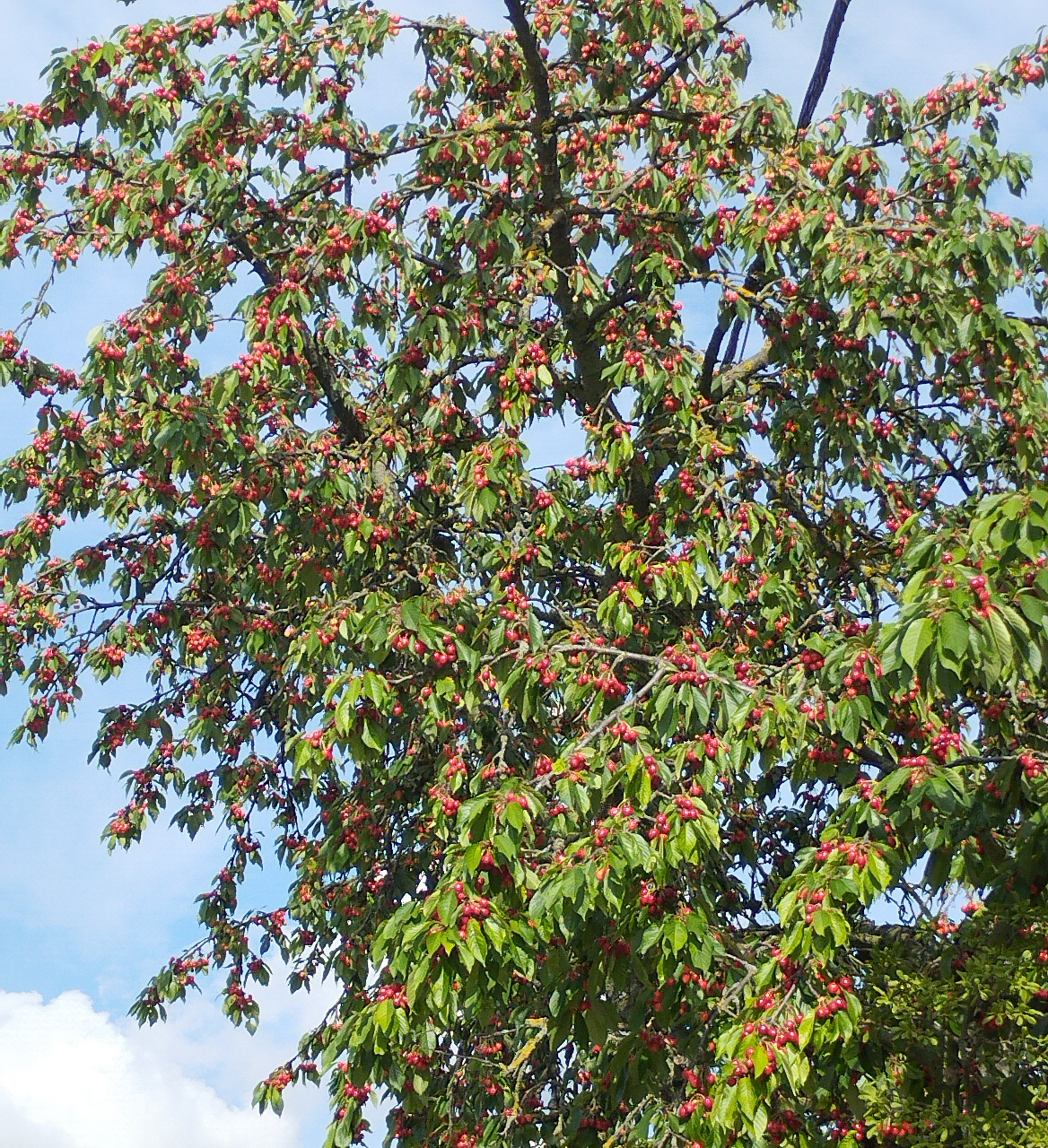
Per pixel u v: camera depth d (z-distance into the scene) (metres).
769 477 8.73
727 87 10.63
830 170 8.44
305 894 10.84
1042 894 6.73
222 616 10.29
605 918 6.28
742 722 6.30
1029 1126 6.09
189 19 8.90
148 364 8.82
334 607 7.64
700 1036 6.72
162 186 8.65
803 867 6.23
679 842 5.97
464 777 7.66
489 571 8.89
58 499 10.41
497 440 7.82
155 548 10.70
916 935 8.18
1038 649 5.16
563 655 7.34
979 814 6.61
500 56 9.68
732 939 7.37
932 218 8.48
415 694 7.86
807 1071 5.71
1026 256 8.21
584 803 6.12
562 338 9.56
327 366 10.19
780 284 8.52
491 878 6.14
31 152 9.29
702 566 7.71
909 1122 6.21
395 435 8.94
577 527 8.86
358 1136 8.86
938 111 9.40
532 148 9.37
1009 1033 6.48
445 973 5.84
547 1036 9.02
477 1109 8.85
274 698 11.14
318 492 8.58
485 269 8.53
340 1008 9.41
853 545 9.15
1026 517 5.25
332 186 9.10
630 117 9.88
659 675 6.58
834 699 6.66
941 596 5.20
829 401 8.52
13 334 9.52
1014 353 7.80
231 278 10.77
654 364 8.26
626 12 9.24
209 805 11.31
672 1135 6.92
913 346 8.27
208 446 8.70
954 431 10.04
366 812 9.65
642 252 8.64
